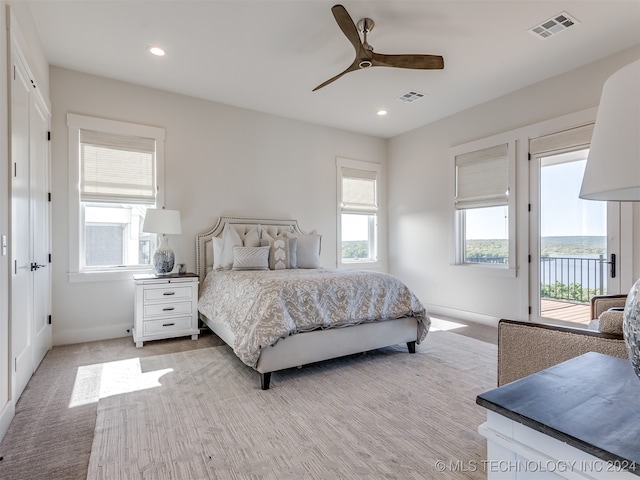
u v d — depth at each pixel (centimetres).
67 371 271
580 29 279
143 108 385
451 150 472
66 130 344
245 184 450
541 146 372
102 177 364
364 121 499
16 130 214
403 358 304
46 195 315
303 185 496
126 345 342
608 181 67
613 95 69
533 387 90
